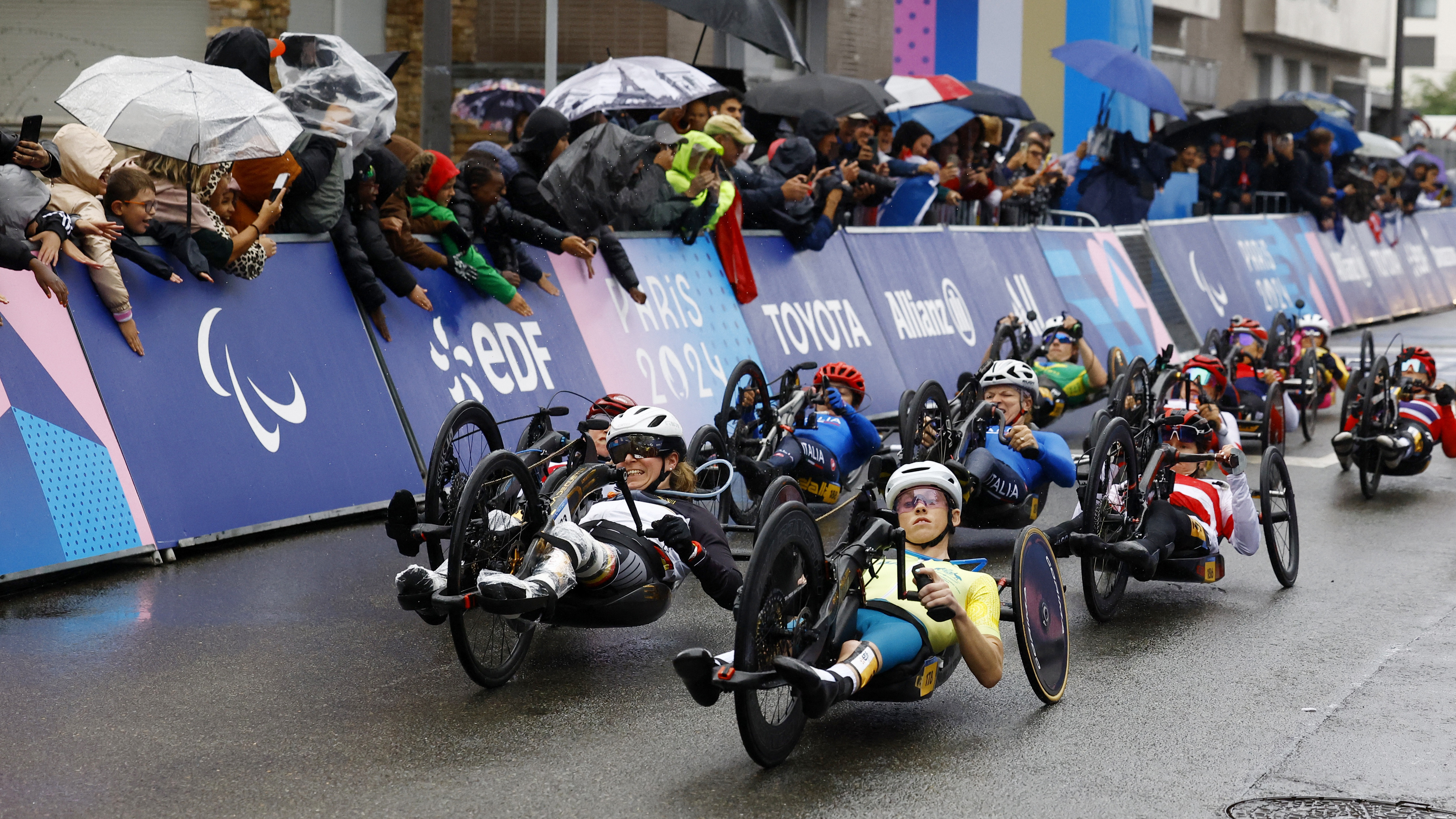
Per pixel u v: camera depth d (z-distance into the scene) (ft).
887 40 80.33
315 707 19.34
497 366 35.09
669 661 22.02
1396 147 96.37
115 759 17.25
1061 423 49.80
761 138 52.44
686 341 40.73
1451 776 17.19
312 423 30.60
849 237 48.91
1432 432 38.65
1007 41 83.15
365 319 32.63
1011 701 20.03
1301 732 18.78
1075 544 23.77
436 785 16.55
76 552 25.39
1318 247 81.56
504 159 36.06
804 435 31.55
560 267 37.96
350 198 32.65
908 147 55.77
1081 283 59.62
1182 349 64.13
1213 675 21.42
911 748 18.01
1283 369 48.21
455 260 34.35
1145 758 17.72
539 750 17.83
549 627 24.09
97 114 27.48
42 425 25.63
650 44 63.77
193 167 28.09
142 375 27.71
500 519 19.84
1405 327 83.97
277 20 53.16
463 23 60.90
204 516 27.91
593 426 25.54
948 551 27.07
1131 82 61.41
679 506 21.83
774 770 17.17
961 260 53.72
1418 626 24.40
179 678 20.45
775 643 16.84
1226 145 79.36
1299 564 28.76
